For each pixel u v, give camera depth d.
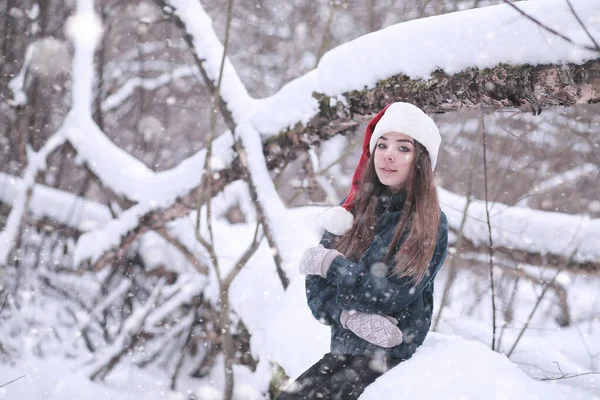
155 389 4.68
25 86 5.53
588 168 5.95
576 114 5.47
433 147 2.38
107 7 7.45
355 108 3.81
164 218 4.73
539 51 2.85
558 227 4.88
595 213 5.86
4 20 6.06
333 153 7.54
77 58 5.22
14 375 4.18
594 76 2.68
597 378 2.92
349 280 2.22
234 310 4.37
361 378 2.26
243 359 4.38
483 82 3.10
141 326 4.90
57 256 5.41
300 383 2.34
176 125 8.43
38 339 4.87
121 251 4.90
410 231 2.27
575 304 5.17
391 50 3.57
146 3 7.36
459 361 2.22
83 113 5.14
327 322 2.44
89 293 5.25
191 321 4.98
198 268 4.89
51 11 6.45
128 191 4.83
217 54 4.66
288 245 4.01
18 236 5.18
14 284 5.15
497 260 5.33
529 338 4.22
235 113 4.49
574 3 2.78
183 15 4.73
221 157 4.54
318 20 8.58
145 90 7.98
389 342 2.16
